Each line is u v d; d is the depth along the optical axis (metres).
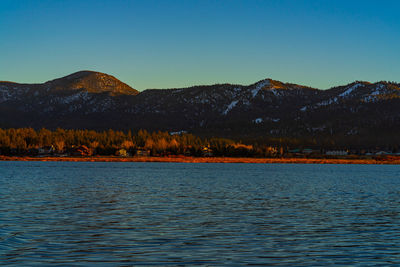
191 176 113.19
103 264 23.53
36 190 65.31
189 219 38.72
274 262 24.47
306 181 98.69
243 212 43.62
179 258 24.97
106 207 46.31
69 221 36.91
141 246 27.81
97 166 177.25
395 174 144.38
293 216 41.25
